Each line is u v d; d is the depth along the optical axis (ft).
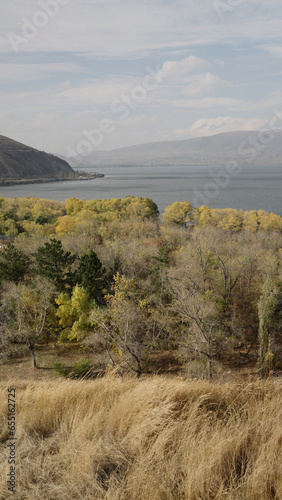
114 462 12.50
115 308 96.27
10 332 107.96
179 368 99.45
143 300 109.60
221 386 18.86
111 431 14.55
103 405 17.39
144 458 11.88
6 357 108.17
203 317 94.12
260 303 94.02
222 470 11.68
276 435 12.80
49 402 17.39
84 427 14.57
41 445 13.61
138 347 92.63
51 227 304.30
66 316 116.57
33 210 389.60
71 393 18.74
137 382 21.29
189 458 11.70
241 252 162.91
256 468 11.17
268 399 16.56
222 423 14.85
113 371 22.41
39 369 104.32
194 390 18.15
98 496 10.66
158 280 130.00
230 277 138.00
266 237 234.79
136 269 155.33
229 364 100.01
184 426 13.91
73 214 379.35
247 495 10.31
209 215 301.43
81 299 110.83
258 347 114.83
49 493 10.91
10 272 144.97
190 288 117.08
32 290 121.60
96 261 127.54
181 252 161.38
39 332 109.29
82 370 84.43
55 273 132.05
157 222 324.19
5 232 294.05
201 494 10.44
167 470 11.30
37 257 138.72
